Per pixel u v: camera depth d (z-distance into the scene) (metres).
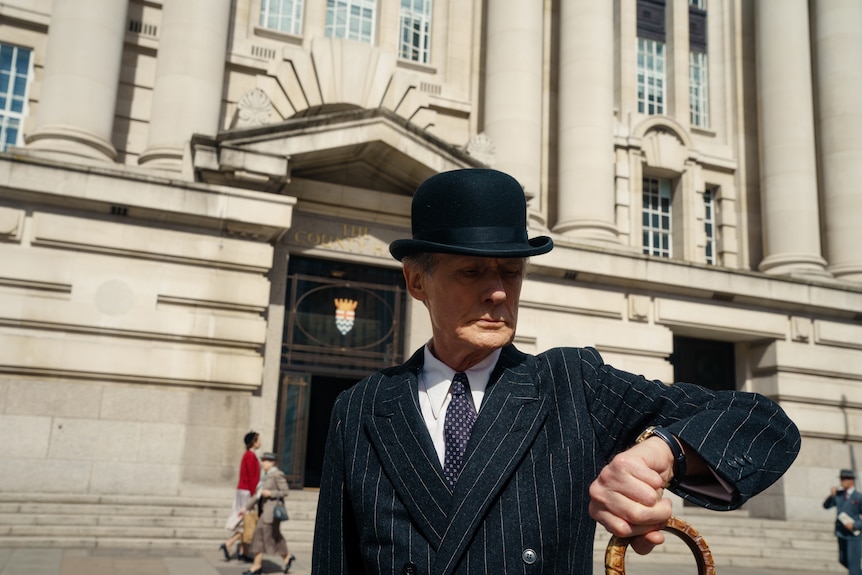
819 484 20.52
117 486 14.16
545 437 1.81
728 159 24.25
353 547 1.91
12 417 13.80
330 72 19.98
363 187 18.25
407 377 2.00
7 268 14.28
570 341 19.05
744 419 1.55
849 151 22.67
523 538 1.67
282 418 16.91
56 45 16.34
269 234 16.16
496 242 1.85
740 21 25.19
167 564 10.47
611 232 20.27
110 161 15.97
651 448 1.44
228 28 19.44
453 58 22.02
